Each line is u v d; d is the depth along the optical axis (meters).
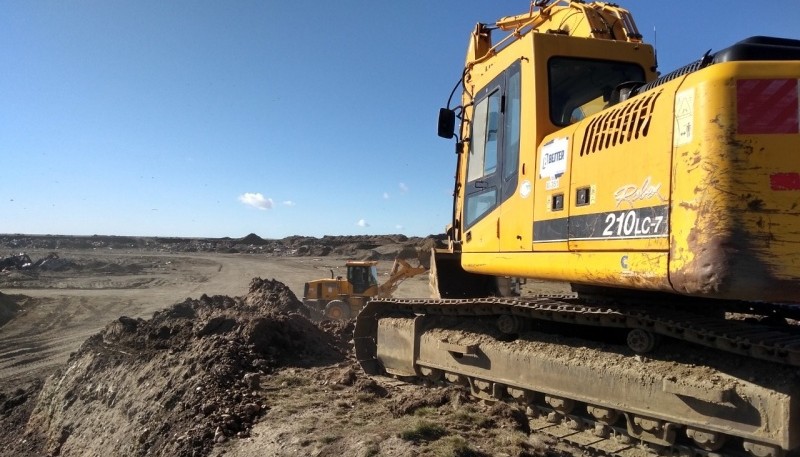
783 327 4.55
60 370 10.75
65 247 87.25
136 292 32.34
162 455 6.11
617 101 4.86
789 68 3.28
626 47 5.54
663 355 4.51
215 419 6.18
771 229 3.17
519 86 5.49
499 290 7.14
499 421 5.33
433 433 5.01
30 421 10.28
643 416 4.44
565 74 5.32
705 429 4.04
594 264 4.21
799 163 3.20
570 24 6.59
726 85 3.33
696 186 3.39
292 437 5.34
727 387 3.91
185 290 33.88
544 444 4.88
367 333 7.90
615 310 4.74
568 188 4.56
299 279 41.00
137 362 8.96
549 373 5.21
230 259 64.56
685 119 3.52
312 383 7.20
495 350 5.79
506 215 5.51
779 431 3.65
